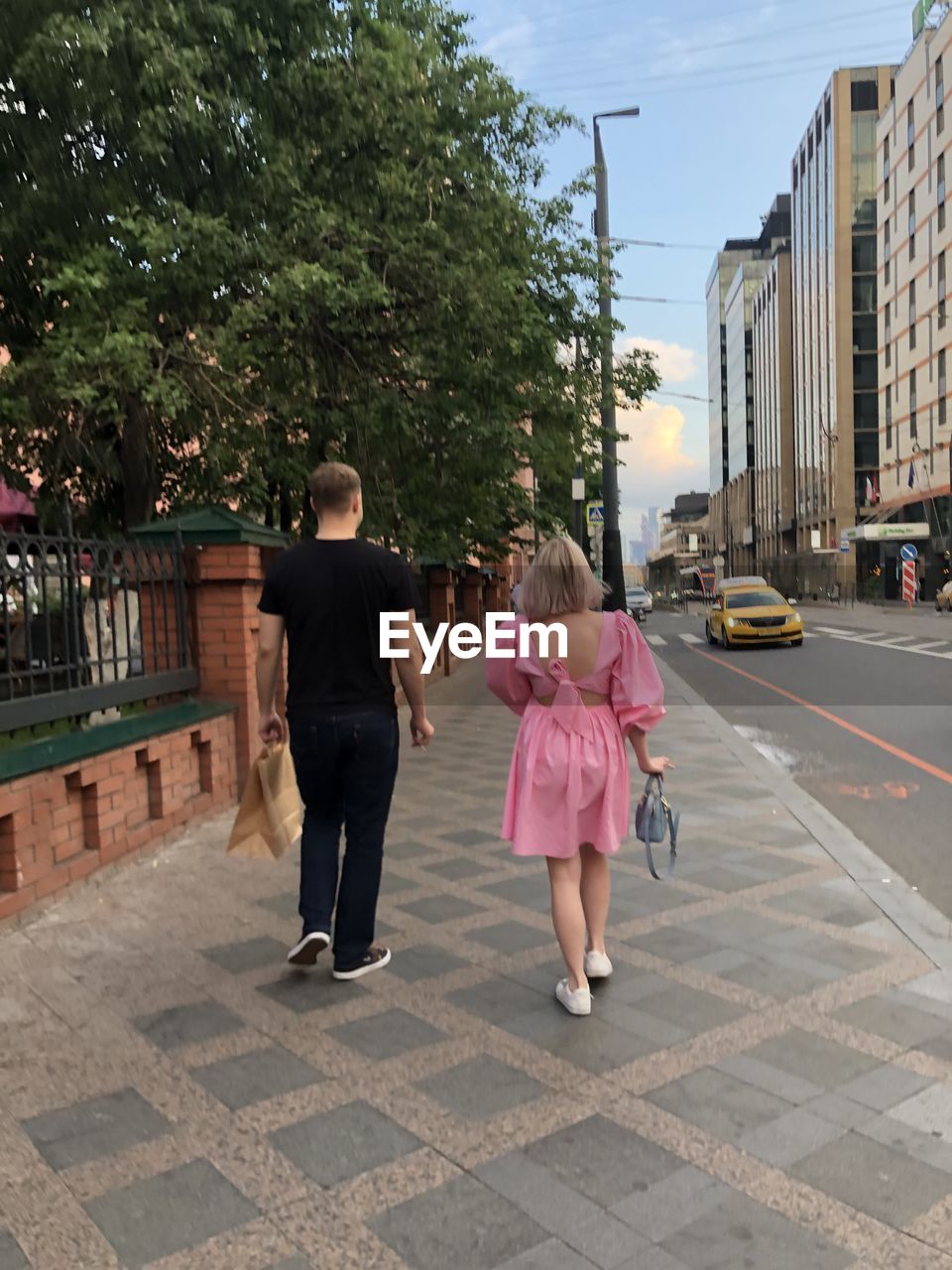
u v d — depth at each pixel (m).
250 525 6.61
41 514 9.70
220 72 8.15
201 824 6.05
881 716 11.72
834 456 74.94
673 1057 3.21
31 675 4.72
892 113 62.78
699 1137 2.75
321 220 8.18
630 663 3.65
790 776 8.36
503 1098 2.96
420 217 8.97
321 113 8.82
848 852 5.66
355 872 3.80
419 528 10.04
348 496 3.78
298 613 3.71
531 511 11.27
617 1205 2.45
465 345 9.13
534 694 3.71
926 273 57.31
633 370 11.45
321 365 9.30
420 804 6.98
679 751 9.24
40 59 7.25
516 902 4.77
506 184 10.01
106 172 8.23
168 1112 2.89
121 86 7.62
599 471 20.89
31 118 7.88
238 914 4.55
